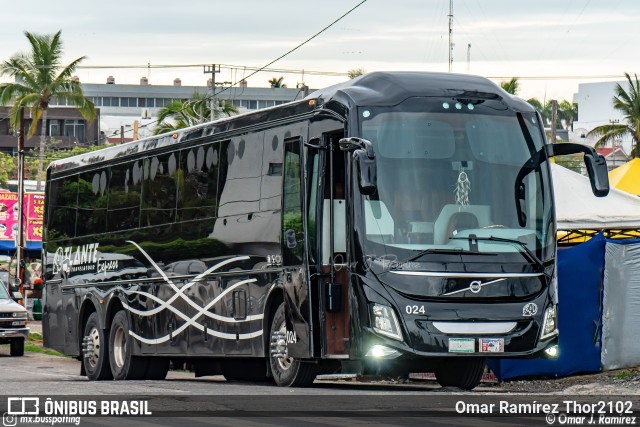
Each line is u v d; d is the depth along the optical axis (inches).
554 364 1731.1
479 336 1325.0
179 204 1775.3
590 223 1959.9
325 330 1382.9
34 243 5093.5
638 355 1768.0
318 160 1402.6
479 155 1366.9
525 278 1352.1
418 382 1803.6
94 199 2092.8
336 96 1385.3
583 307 1738.4
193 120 6412.4
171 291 1781.5
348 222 1337.4
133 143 1957.4
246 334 1558.8
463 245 1334.9
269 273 1502.2
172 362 1957.4
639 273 1769.2
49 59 7327.8
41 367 2519.7
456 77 1423.5
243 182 1585.9
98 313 2028.8
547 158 1396.4
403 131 1350.9
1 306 2935.5
